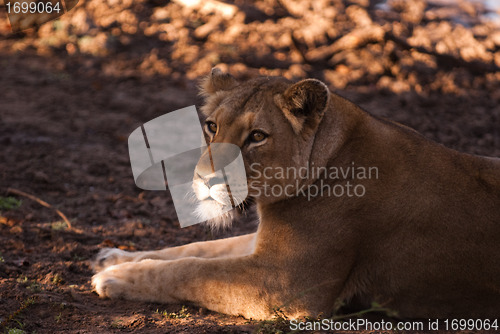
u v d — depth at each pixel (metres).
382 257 8.41
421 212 8.27
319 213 8.30
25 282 9.16
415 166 8.42
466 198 8.29
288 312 8.16
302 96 8.07
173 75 23.69
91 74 23.77
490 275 8.23
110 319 8.05
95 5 28.05
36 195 14.16
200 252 9.88
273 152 8.18
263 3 28.08
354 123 8.62
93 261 10.34
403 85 22.97
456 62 24.27
